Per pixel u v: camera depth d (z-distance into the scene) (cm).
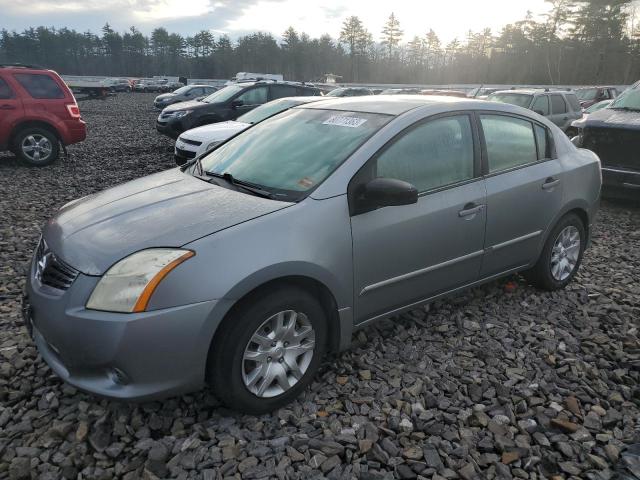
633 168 704
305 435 258
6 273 459
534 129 405
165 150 1291
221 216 267
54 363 260
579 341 358
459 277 357
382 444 253
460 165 347
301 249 266
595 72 6669
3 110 968
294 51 10525
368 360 325
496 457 248
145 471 231
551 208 402
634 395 299
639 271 491
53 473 233
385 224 302
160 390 242
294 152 328
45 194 782
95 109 2894
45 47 12688
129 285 238
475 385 302
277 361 271
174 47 12425
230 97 1278
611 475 238
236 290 245
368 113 342
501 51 7900
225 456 242
